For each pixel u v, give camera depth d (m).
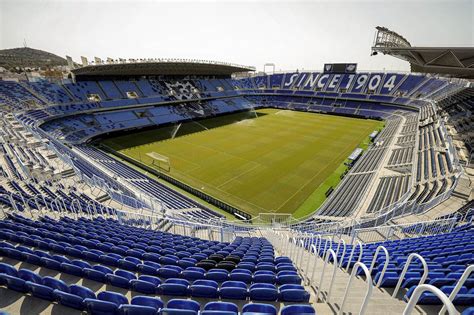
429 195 20.61
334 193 28.39
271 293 6.17
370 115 65.19
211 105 71.06
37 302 5.68
